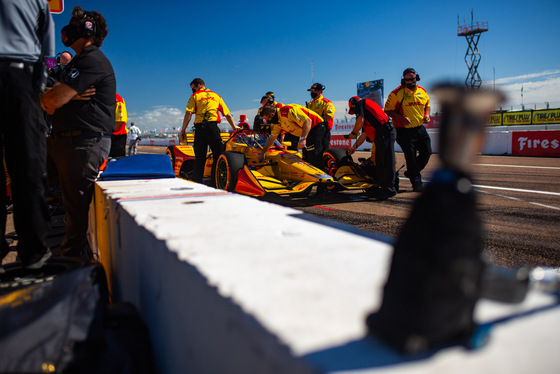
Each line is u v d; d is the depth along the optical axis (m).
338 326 0.53
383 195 5.11
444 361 0.45
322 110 7.00
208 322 0.72
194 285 0.78
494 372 0.45
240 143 6.29
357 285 0.68
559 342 0.49
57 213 4.20
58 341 0.86
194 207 1.50
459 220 0.47
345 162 5.59
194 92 6.23
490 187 5.98
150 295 1.17
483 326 0.52
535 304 0.59
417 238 0.48
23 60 1.65
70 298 0.97
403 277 0.48
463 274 0.47
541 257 2.62
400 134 5.50
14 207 1.65
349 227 1.13
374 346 0.48
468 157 0.49
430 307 0.46
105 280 1.30
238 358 0.60
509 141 13.37
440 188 0.49
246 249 0.90
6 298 0.99
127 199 1.74
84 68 2.21
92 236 2.79
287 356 0.48
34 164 1.66
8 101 1.62
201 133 6.23
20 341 0.84
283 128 5.74
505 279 0.56
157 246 1.04
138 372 1.07
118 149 6.32
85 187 2.40
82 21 2.24
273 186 5.03
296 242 0.96
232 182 5.14
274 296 0.63
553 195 5.23
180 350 0.91
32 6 1.68
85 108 2.32
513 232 3.32
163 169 2.91
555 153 12.10
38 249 1.64
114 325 1.16
